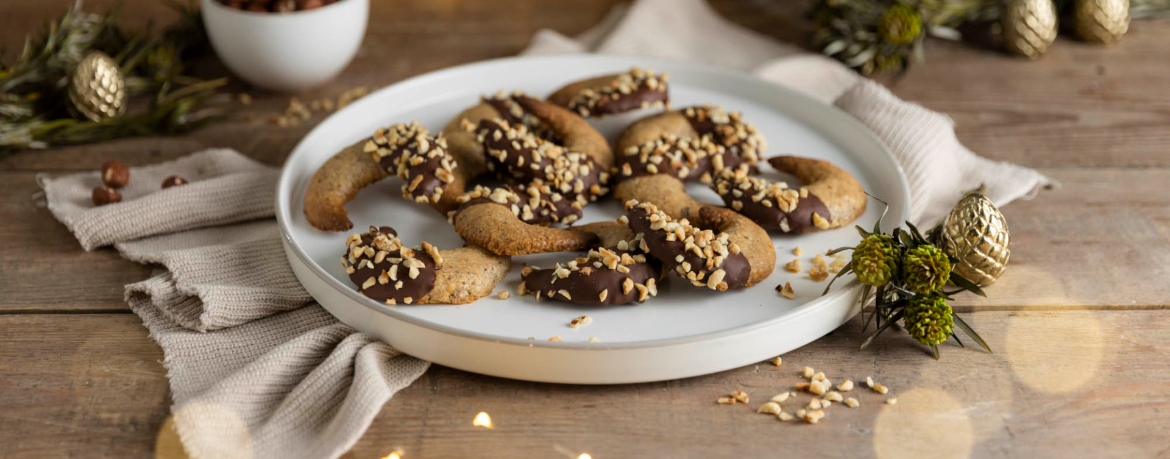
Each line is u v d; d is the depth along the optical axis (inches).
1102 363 29.4
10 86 35.1
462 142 33.5
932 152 34.4
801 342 29.1
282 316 30.3
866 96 36.2
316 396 28.3
